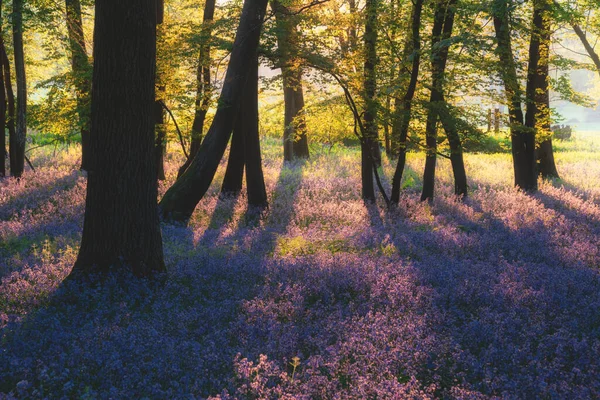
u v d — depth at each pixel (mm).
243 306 6816
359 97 14867
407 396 4469
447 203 15664
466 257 9828
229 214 14664
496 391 4758
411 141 14914
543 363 5215
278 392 4551
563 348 5562
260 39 14375
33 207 15141
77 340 5664
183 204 13727
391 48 14234
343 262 8930
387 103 14883
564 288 7523
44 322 6133
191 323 6340
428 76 14672
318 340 5652
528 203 15383
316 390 4609
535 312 6664
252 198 15039
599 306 6750
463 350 5523
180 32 15359
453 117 13922
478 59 13562
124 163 7898
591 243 10977
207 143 13953
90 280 7723
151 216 8219
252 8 13461
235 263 8875
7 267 8898
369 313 6340
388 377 4961
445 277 8078
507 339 5805
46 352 5277
